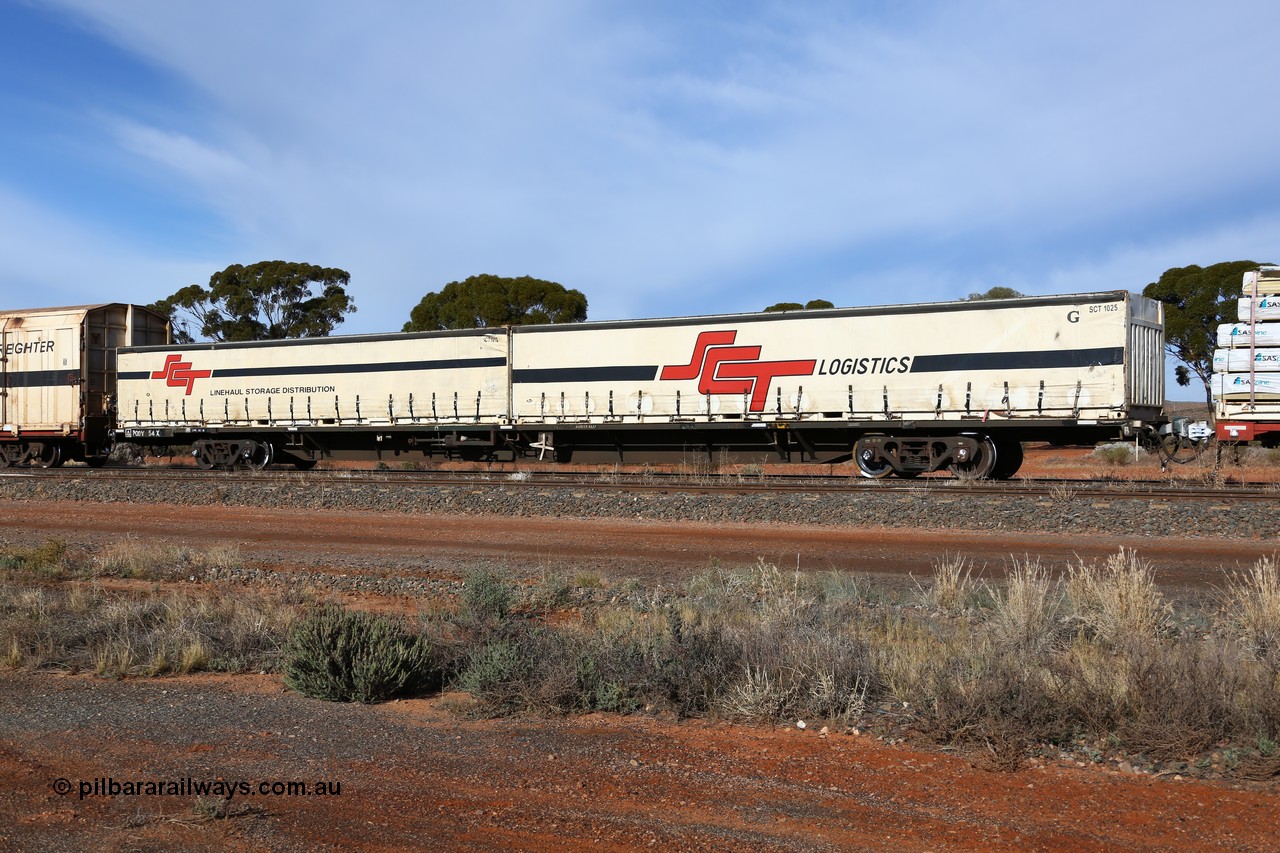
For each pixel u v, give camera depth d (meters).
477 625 8.80
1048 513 15.16
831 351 22.72
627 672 6.96
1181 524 14.26
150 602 10.31
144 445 32.47
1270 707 5.60
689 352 24.28
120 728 6.20
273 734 6.08
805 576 11.16
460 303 52.62
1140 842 4.34
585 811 4.74
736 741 5.94
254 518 18.95
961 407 21.44
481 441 27.12
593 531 16.20
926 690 6.31
